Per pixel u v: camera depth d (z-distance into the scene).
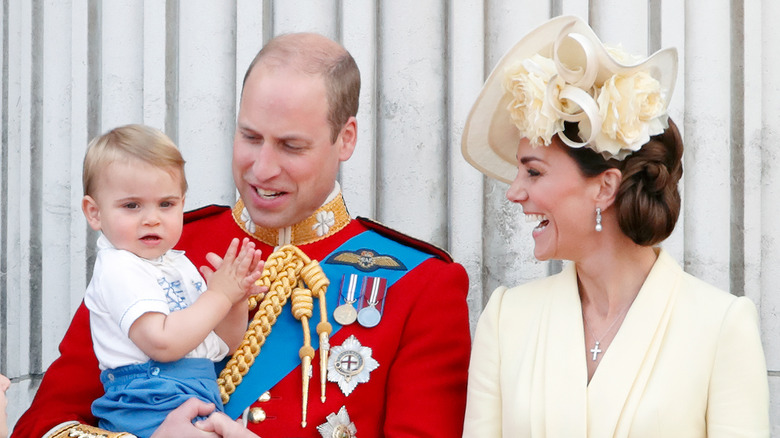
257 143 12.16
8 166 16.27
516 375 11.04
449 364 12.16
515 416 10.79
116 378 11.34
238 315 11.82
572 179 10.90
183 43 15.70
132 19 15.80
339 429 11.71
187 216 13.45
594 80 10.67
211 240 13.12
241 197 12.53
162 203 11.46
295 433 11.69
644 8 15.04
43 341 15.95
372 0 15.35
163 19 15.63
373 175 15.45
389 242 13.05
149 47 15.62
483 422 11.20
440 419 11.83
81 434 11.29
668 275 10.85
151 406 11.03
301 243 12.81
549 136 10.69
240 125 12.19
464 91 15.21
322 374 11.84
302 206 12.46
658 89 10.63
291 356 12.09
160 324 10.93
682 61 14.86
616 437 10.28
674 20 14.88
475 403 11.33
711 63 14.84
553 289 11.38
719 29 14.86
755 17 14.90
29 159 16.20
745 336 10.27
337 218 12.99
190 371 11.27
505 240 15.29
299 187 12.25
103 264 11.30
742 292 14.88
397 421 11.78
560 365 10.76
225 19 15.71
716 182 14.77
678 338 10.47
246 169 12.23
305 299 12.14
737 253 14.97
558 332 10.96
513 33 15.30
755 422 10.10
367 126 15.27
